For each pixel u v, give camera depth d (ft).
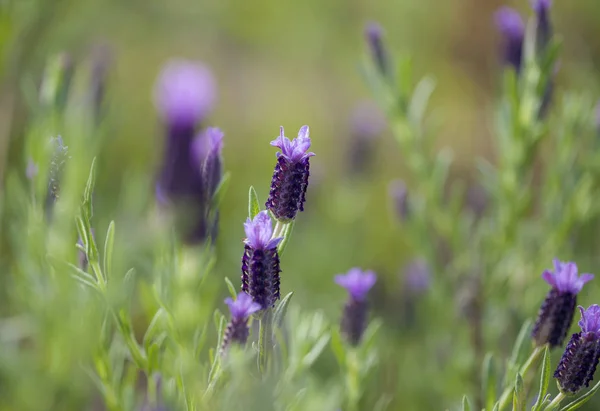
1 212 3.45
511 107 3.15
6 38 3.44
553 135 3.73
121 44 6.50
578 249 3.94
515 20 3.31
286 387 2.69
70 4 3.96
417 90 3.37
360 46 7.23
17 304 3.49
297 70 7.19
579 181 3.33
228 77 7.09
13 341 3.32
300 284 4.30
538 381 3.08
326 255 4.56
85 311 2.98
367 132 4.89
